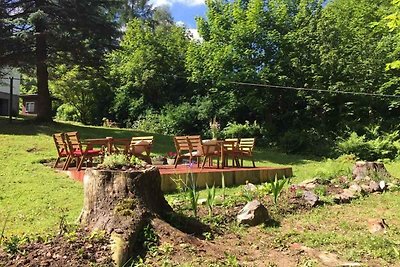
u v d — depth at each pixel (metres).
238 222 5.64
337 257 4.50
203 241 4.62
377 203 7.31
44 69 17.38
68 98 25.48
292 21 20.42
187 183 8.37
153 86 23.17
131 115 23.61
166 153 13.98
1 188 7.82
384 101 18.53
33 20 15.02
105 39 16.91
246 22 19.94
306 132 18.77
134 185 4.56
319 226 5.78
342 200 7.38
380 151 16.23
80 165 9.33
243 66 19.62
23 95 32.31
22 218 6.12
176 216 4.82
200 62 20.97
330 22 19.61
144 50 23.33
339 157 16.14
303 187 7.93
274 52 19.95
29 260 3.76
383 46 18.31
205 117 21.14
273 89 20.09
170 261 3.95
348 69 18.62
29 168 9.70
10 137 13.82
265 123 20.36
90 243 4.07
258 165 13.15
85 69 18.02
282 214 6.29
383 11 18.22
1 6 15.61
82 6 15.94
